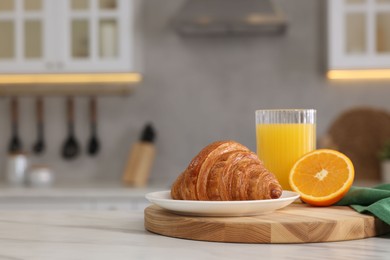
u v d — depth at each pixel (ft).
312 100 11.75
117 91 11.91
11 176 11.28
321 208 4.59
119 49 10.91
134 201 9.83
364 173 11.50
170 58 11.91
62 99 12.01
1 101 12.03
